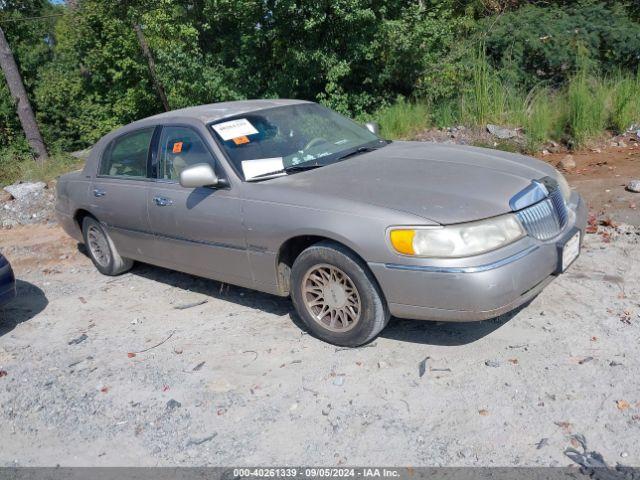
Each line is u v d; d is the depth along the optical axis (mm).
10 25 20797
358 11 11641
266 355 4391
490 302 3709
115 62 18766
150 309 5457
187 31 13039
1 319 5598
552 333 4246
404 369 4012
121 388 4184
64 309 5684
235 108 5410
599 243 5805
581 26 12594
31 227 8977
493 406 3555
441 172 4391
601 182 7844
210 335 4805
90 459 3498
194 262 5184
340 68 12094
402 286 3852
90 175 6215
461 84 11914
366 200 4062
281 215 4336
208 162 4922
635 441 3176
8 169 12367
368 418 3574
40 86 21109
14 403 4152
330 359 4234
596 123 10125
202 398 3957
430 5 12805
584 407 3467
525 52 12586
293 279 4422
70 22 20328
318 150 5043
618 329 4223
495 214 3854
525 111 10938
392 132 11555
